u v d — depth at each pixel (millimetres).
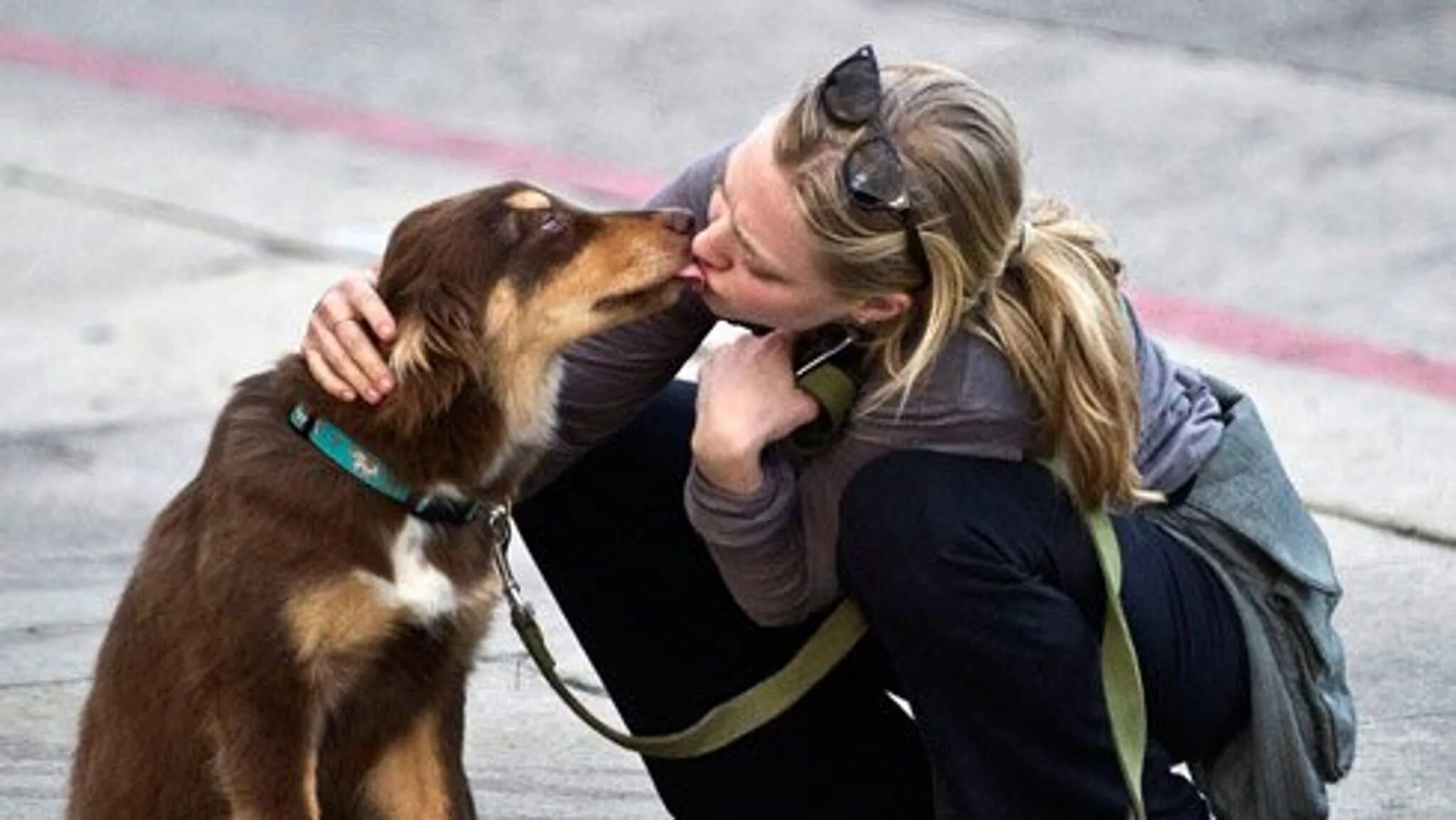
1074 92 19703
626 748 9195
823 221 7590
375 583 8234
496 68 21000
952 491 7852
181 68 21422
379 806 8742
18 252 16938
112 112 20203
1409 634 11188
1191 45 20594
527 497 8734
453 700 8695
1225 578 8281
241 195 18141
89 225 17469
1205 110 19203
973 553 7801
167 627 8344
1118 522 8172
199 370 14914
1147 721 8203
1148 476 8234
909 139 7594
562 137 19516
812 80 8039
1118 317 7934
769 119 7879
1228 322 15562
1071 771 7953
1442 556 12062
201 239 17188
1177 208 17484
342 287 8320
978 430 7891
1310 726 8320
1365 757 10062
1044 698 7875
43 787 10039
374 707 8531
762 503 8055
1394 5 21250
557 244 8352
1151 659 8094
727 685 8812
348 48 21656
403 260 8320
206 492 8312
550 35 21594
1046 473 7965
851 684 8695
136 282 16406
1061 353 7793
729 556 8180
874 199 7531
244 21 22422
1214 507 8273
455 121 19969
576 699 9344
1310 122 18891
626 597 8805
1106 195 17750
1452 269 16297
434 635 8453
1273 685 8234
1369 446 13453
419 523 8320
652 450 8695
